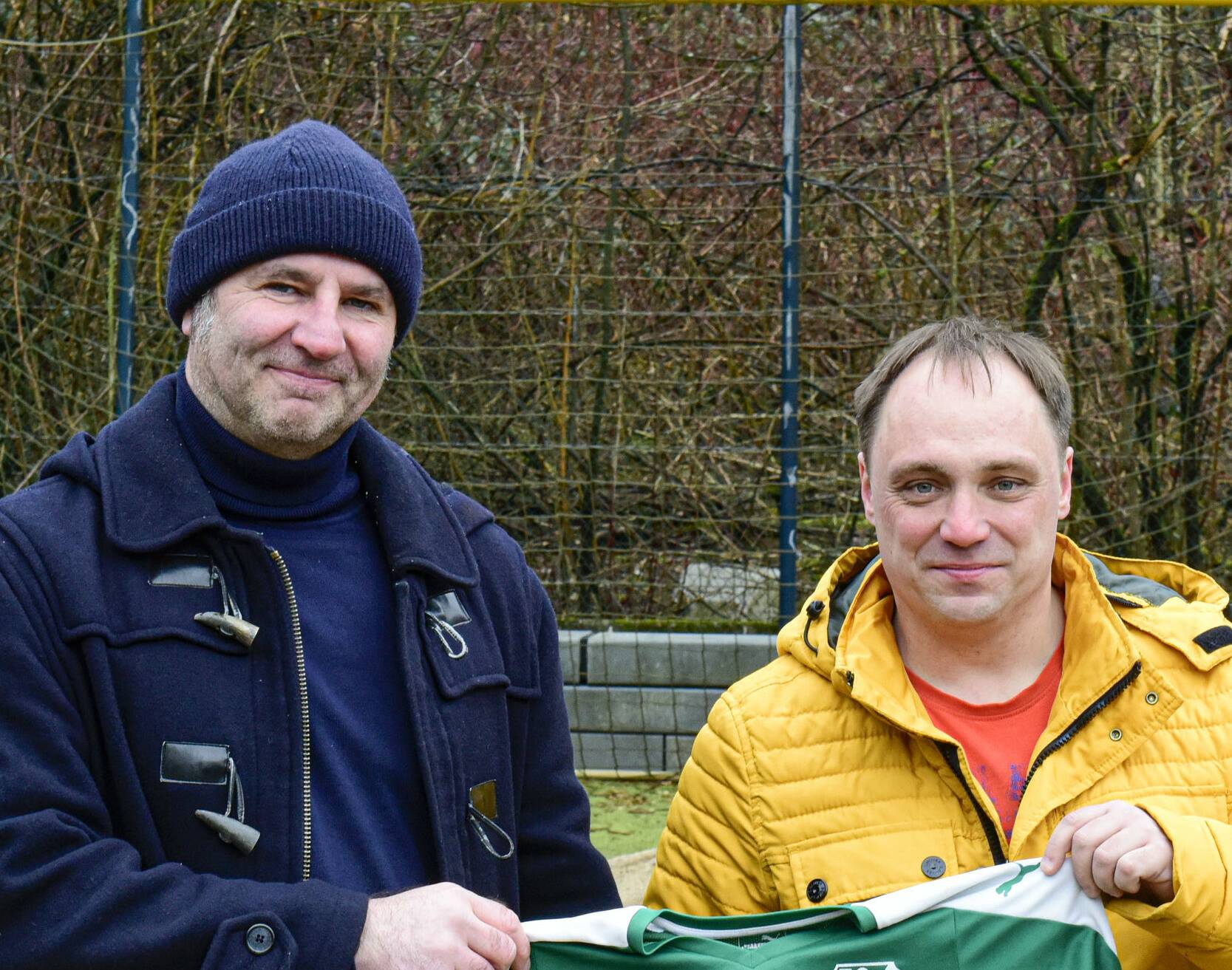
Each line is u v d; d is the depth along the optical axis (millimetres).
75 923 1637
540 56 6273
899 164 6156
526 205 6234
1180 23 5930
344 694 1914
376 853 1844
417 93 6273
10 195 6395
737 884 2014
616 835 4816
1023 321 6230
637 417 6414
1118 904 1748
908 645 2027
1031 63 6211
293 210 1897
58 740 1728
